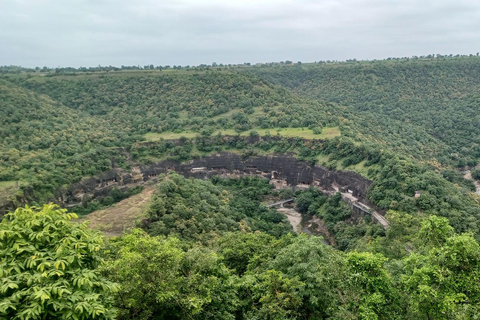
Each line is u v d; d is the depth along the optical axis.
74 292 15.22
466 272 22.81
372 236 71.69
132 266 23.89
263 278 34.28
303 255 34.03
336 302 29.50
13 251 15.48
